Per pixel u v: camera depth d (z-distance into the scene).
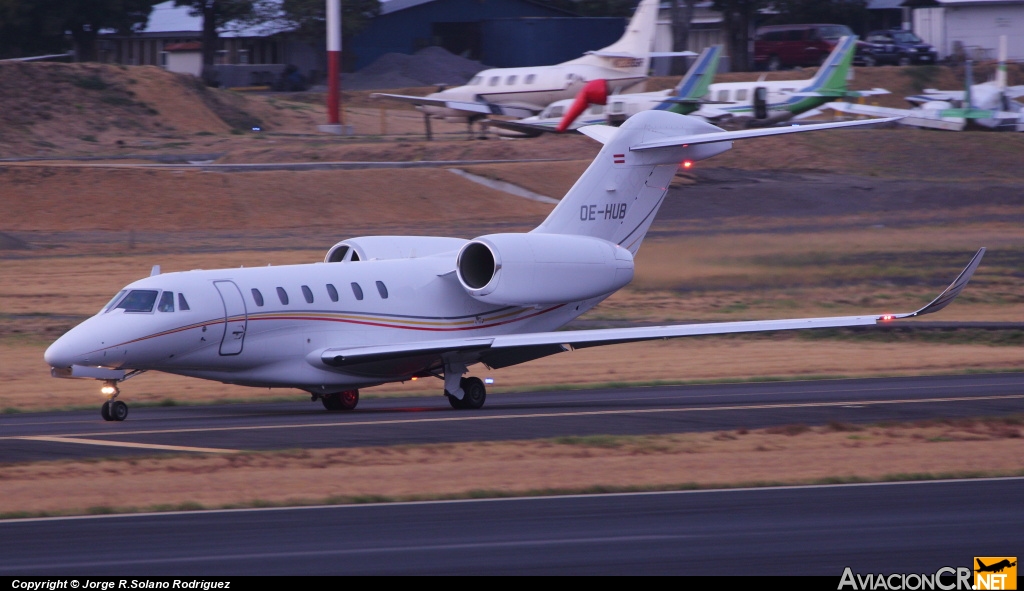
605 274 92.94
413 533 43.59
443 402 93.56
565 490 51.28
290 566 39.12
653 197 96.94
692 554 40.81
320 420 77.88
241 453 61.88
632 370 114.50
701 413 80.38
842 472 56.16
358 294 85.19
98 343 74.62
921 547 41.91
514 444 64.94
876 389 95.31
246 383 81.69
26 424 76.62
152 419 79.44
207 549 41.31
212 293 78.38
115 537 42.97
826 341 134.62
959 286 78.88
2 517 46.19
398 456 61.19
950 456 60.84
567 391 99.38
